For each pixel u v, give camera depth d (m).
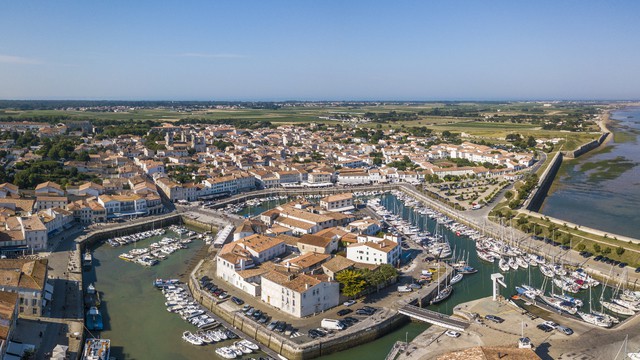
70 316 190.62
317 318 193.50
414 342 180.12
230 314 196.50
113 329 190.50
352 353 177.50
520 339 168.88
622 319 199.38
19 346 159.25
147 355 172.12
